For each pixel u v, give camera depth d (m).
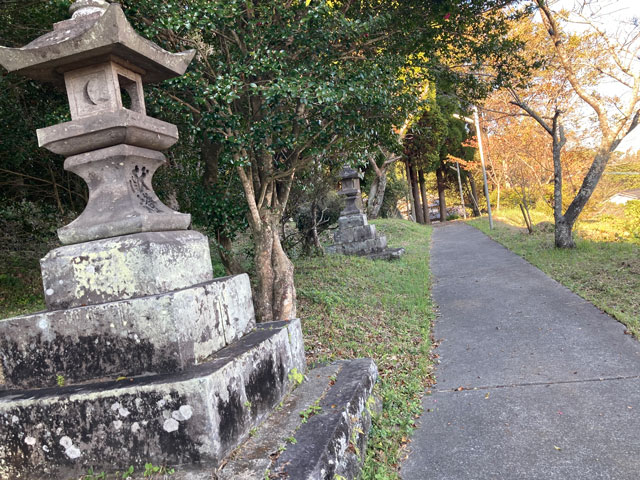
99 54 2.72
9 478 2.55
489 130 20.09
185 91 5.07
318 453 2.44
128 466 2.39
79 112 2.89
